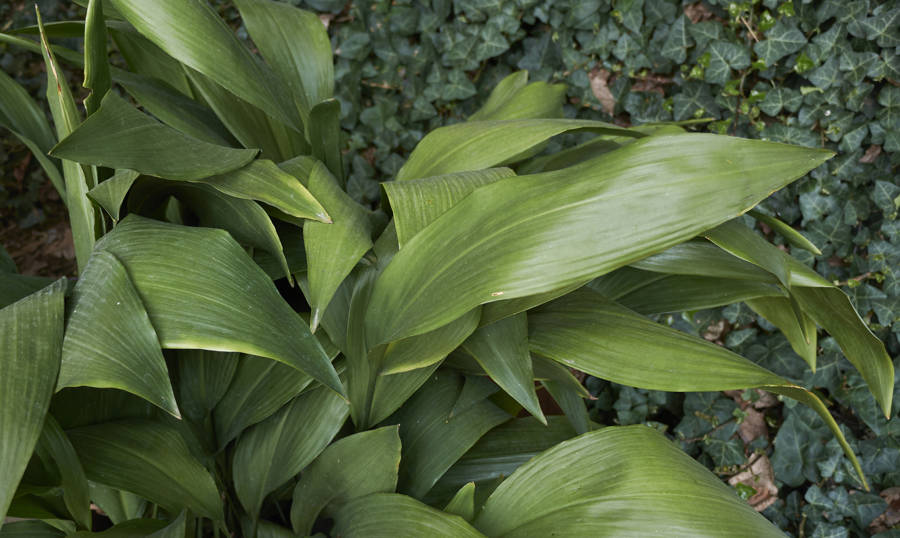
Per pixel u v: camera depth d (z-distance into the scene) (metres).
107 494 1.61
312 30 1.73
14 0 2.88
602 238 1.29
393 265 1.38
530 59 2.46
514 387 1.38
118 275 1.34
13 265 1.63
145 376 1.28
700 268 1.48
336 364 1.50
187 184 1.46
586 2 2.30
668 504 1.32
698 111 2.31
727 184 1.28
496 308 1.39
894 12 2.02
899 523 2.15
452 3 2.47
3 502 1.21
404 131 2.61
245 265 1.36
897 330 2.17
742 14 2.19
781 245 2.32
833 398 2.34
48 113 3.02
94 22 1.39
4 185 3.00
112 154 1.35
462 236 1.35
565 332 1.43
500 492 1.38
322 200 1.44
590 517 1.33
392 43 2.53
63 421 1.42
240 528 1.57
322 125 1.60
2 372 1.26
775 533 1.31
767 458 2.32
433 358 1.37
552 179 1.35
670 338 1.40
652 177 1.30
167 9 1.47
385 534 1.37
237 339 1.30
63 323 1.31
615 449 1.38
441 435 1.52
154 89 1.60
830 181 2.21
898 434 2.16
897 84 2.10
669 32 2.25
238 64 1.51
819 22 2.13
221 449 1.50
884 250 2.15
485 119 1.78
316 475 1.47
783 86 2.27
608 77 2.45
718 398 2.30
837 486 2.25
